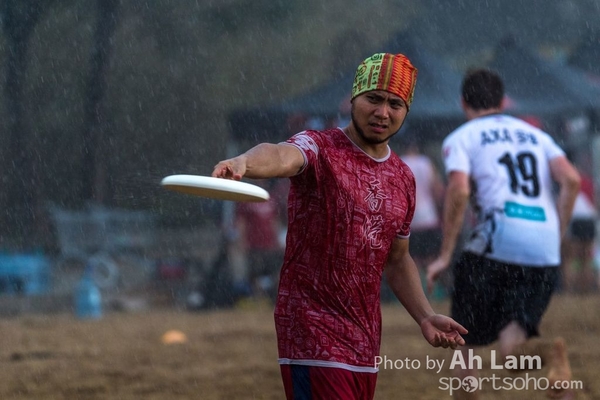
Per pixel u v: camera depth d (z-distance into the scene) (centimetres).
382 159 725
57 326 2355
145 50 4759
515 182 1088
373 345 729
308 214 709
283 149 680
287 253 723
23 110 4312
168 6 4850
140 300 3161
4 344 1959
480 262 1079
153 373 1568
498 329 1073
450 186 1083
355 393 718
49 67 4403
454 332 764
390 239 731
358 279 716
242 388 1429
